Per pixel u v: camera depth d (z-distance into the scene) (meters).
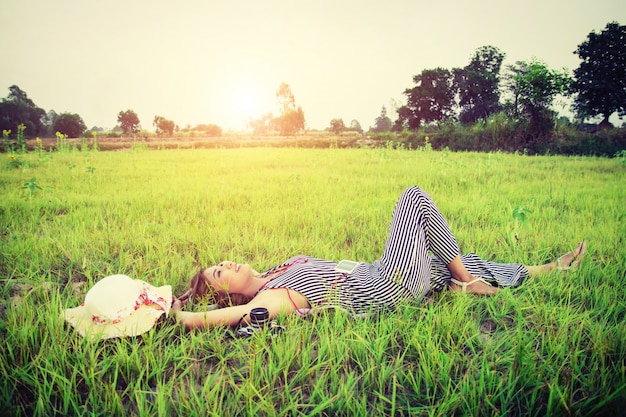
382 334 2.47
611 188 7.32
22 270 3.75
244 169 12.48
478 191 7.11
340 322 2.57
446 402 1.89
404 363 2.32
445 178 8.84
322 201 6.71
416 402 2.03
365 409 1.86
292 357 2.26
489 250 4.11
